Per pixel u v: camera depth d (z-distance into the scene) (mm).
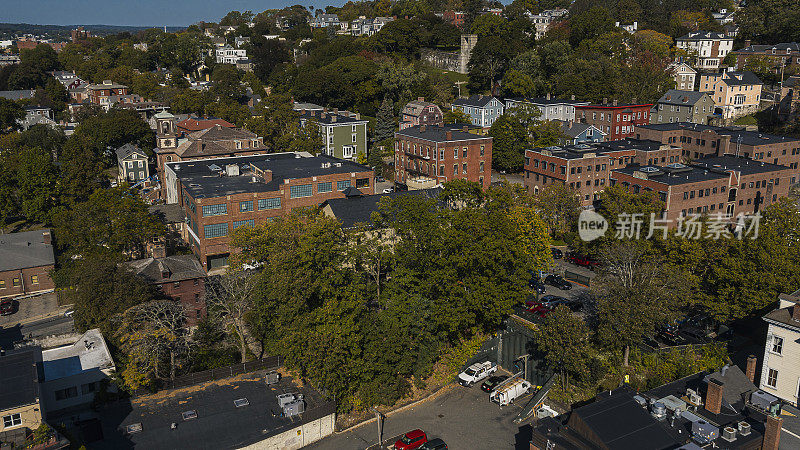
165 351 63312
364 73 184625
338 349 58062
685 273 66438
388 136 160625
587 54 185375
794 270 62781
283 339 61438
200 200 86500
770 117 160500
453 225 70688
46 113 193250
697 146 131375
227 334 72062
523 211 78250
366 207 84000
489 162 125062
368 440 57969
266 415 57000
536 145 140125
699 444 39844
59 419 55156
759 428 42000
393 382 64688
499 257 68000
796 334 47406
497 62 190875
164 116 137750
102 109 189000
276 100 162375
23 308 83375
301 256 64938
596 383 63719
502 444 57188
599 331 64312
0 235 96625
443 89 187375
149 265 73312
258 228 77062
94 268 67062
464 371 69938
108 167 155500
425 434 57312
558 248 97062
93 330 65000
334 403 58344
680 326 70062
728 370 47938
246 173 105750
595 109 156125
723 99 173000
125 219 87000
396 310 65500
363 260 70812
